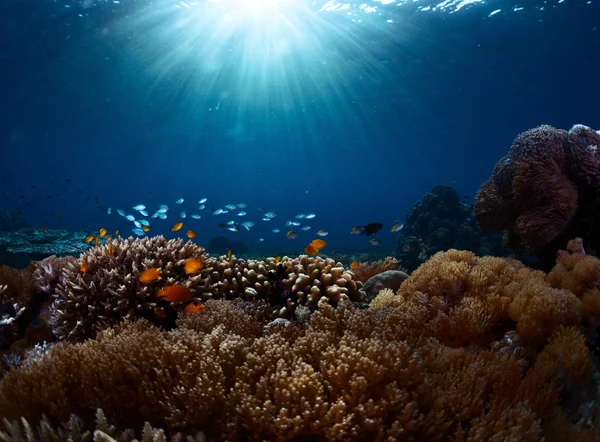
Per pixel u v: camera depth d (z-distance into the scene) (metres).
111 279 1.29
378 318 0.98
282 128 13.70
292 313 1.31
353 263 1.86
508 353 0.95
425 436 0.67
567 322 0.99
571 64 7.82
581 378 0.86
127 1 5.09
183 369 0.80
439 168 28.48
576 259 1.31
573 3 5.20
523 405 0.74
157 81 8.43
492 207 1.82
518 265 1.47
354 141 16.23
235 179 33.66
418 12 5.29
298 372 0.73
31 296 1.47
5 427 0.72
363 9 5.24
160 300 1.28
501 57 7.07
